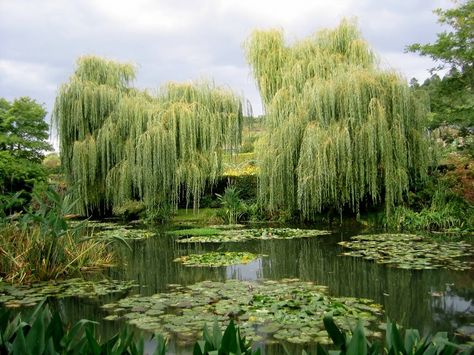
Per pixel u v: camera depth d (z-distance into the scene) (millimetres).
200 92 16000
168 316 4824
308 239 10758
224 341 1799
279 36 16656
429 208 12930
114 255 9219
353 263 7688
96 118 16094
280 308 5047
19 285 6594
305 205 12586
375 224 13289
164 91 16219
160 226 14750
